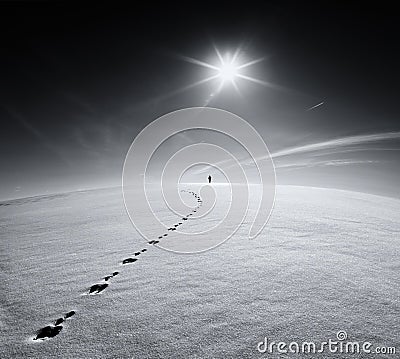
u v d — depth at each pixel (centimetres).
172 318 307
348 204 1154
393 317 287
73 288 412
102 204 1600
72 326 306
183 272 445
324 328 273
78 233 815
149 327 292
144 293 376
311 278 392
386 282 372
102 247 634
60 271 490
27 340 288
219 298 347
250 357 237
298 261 465
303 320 288
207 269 451
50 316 333
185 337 270
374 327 272
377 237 607
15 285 438
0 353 268
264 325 283
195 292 368
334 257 479
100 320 314
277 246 557
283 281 387
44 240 754
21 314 343
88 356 252
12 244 731
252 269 438
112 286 408
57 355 258
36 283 441
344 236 618
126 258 542
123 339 274
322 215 878
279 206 1081
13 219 1258
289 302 327
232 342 258
